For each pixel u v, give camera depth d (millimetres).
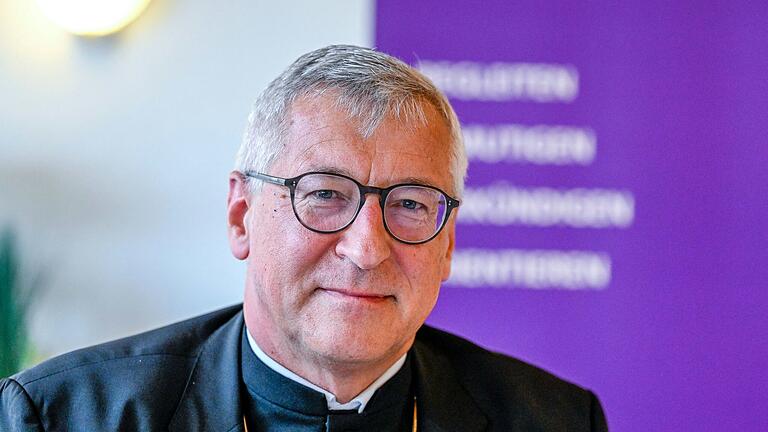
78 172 3471
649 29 3541
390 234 1738
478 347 2258
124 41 3477
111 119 3479
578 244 3541
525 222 3535
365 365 1785
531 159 3537
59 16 3414
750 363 3561
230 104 3508
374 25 3510
